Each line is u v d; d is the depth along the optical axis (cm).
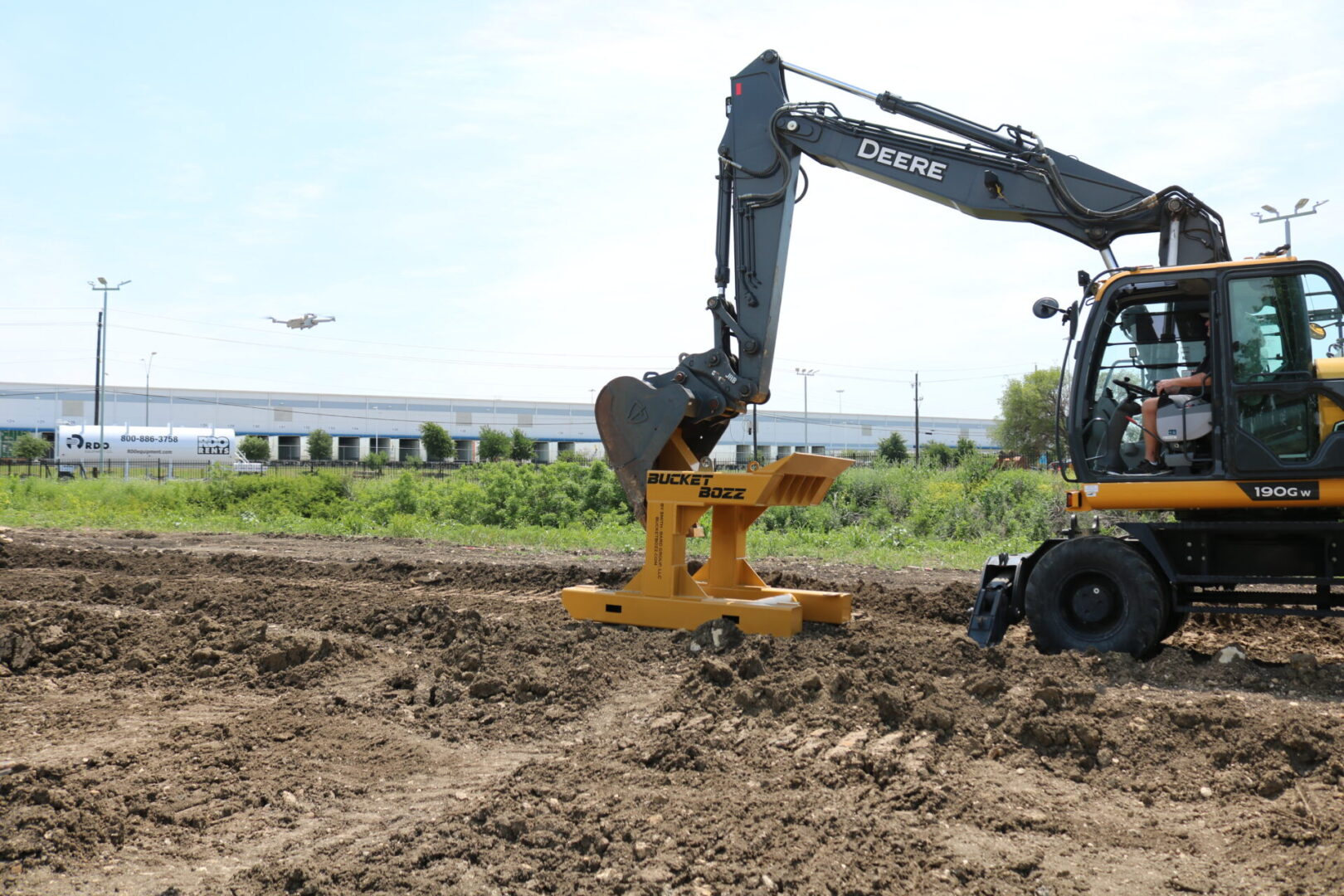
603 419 775
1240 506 616
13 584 930
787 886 338
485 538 1495
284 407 6444
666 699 556
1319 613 602
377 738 499
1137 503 639
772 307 787
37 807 387
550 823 383
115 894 329
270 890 331
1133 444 655
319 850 362
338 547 1403
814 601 743
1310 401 599
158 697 568
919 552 1341
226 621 768
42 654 628
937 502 1762
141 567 1109
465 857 357
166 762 455
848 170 805
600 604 750
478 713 540
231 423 6300
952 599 848
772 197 790
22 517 1791
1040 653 648
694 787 431
